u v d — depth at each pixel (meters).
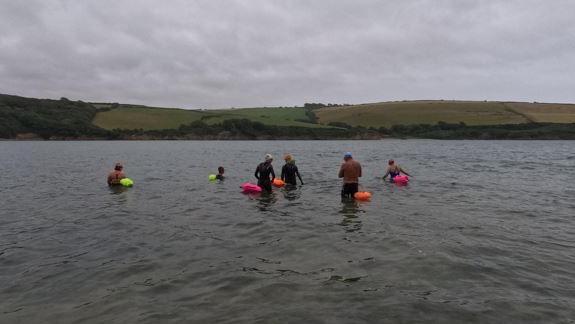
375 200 14.62
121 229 10.55
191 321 5.55
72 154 48.16
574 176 22.98
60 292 6.59
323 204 13.88
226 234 9.97
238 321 5.53
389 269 7.43
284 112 154.38
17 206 13.98
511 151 53.91
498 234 9.81
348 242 9.17
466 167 29.14
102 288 6.73
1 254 8.55
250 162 35.03
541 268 7.46
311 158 40.44
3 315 5.81
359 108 144.50
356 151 54.59
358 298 6.20
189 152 53.12
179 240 9.48
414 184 19.12
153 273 7.37
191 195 15.98
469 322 5.45
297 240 9.38
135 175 23.84
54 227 10.86
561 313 5.69
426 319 5.53
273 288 6.62
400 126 117.06
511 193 16.33
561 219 11.48
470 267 7.50
